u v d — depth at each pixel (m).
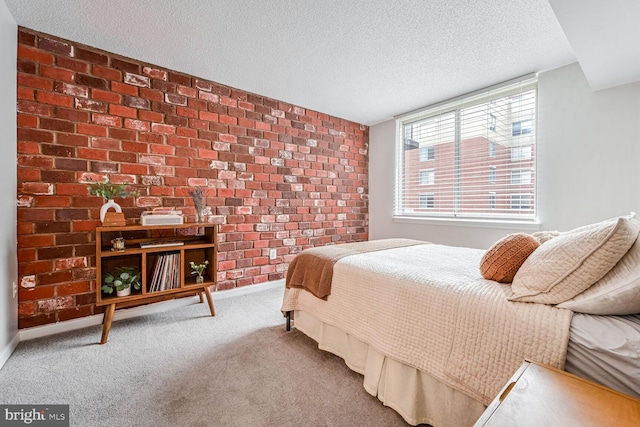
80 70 2.03
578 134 2.21
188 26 1.84
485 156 2.81
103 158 2.12
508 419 0.59
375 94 2.92
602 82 1.99
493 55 2.16
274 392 1.39
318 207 3.49
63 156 1.97
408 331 1.24
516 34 1.90
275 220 3.11
